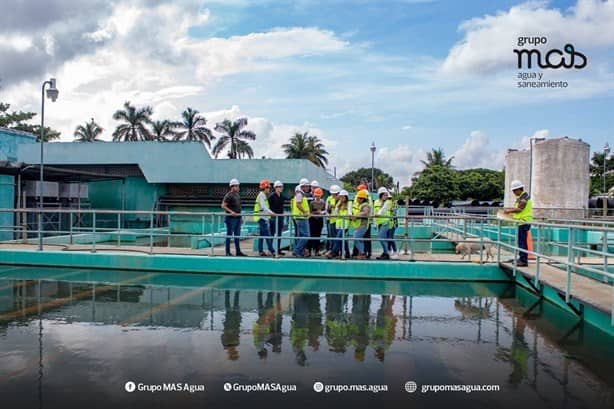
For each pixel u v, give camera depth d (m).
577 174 25.08
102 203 24.47
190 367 4.98
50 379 4.63
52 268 11.61
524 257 9.57
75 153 23.48
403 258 11.02
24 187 18.25
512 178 30.19
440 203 53.09
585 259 10.91
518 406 4.16
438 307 7.78
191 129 50.78
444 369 5.00
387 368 5.02
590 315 6.80
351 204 11.20
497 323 6.79
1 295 8.57
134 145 23.41
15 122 43.06
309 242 11.45
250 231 18.14
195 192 24.44
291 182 22.81
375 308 7.67
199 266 10.98
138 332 6.23
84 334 6.12
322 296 8.58
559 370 4.99
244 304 7.89
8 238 16.50
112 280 10.11
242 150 49.25
